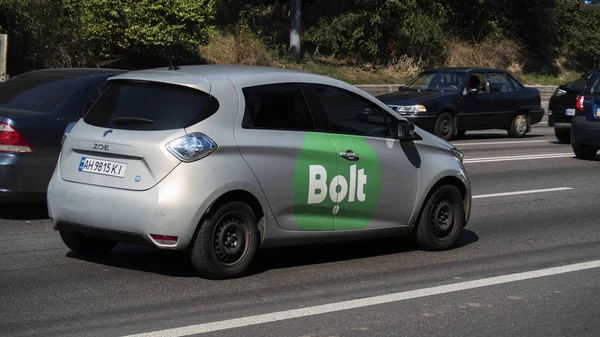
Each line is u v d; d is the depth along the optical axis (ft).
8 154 31.76
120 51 83.87
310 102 26.18
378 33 112.98
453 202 29.78
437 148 29.32
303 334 19.79
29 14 74.69
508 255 29.30
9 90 34.71
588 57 146.92
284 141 25.08
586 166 55.36
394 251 29.45
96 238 26.96
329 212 26.23
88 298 22.48
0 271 25.29
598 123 55.98
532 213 38.09
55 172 25.48
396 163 27.81
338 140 26.48
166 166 23.17
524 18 140.15
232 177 23.76
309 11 118.73
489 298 23.54
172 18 81.00
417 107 66.69
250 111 24.68
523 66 134.72
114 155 24.07
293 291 23.66
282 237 25.32
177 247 23.29
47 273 25.12
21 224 32.83
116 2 77.92
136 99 24.66
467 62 122.83
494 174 50.88
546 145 69.21
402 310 22.09
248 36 99.19
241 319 20.77
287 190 25.07
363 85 100.53
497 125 73.10
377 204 27.40
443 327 20.74
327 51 115.14
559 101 68.90
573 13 144.56
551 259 28.76
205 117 23.85
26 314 20.93
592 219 36.96
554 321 21.52
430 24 114.83
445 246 29.63
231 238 24.38
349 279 25.29
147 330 19.71
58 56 76.54
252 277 25.13
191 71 25.34
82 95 33.76
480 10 128.36
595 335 20.48
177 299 22.50
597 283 25.53
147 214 23.07
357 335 19.86
